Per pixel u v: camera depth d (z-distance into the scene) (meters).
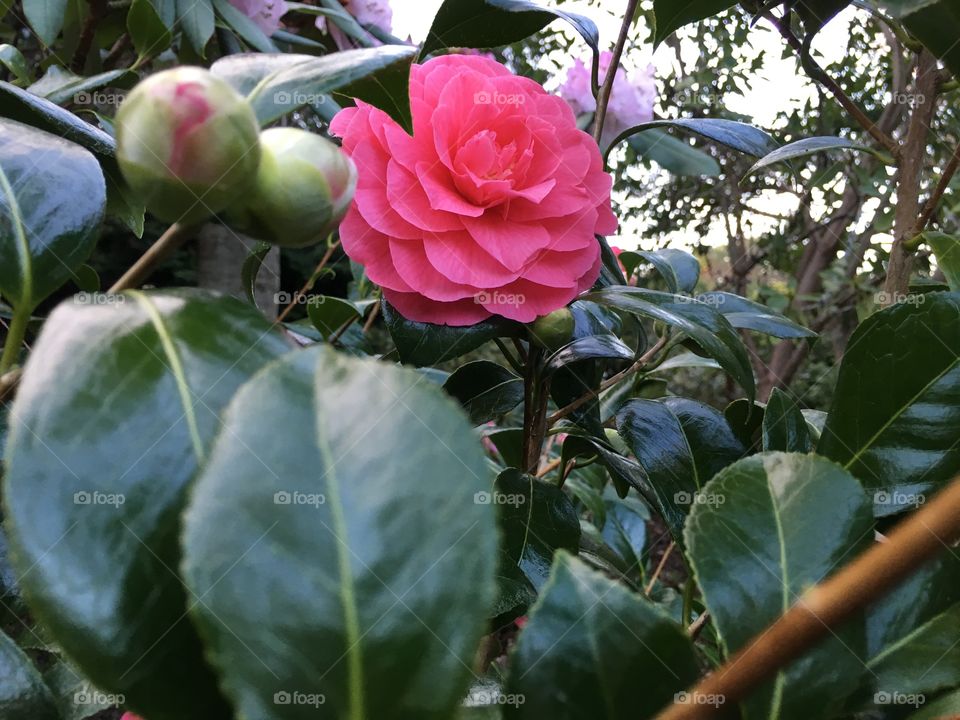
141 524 0.13
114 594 0.13
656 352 0.41
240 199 0.15
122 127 0.14
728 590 0.17
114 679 0.13
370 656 0.12
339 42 0.75
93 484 0.13
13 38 0.70
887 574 0.12
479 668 0.27
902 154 0.32
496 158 0.29
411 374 0.13
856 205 1.09
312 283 0.52
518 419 0.80
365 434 0.13
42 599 0.13
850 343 0.23
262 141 0.15
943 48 0.23
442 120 0.29
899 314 0.22
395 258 0.28
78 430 0.14
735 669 0.13
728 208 1.40
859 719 0.18
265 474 0.12
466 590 0.12
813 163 1.08
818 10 0.32
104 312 0.15
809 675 0.16
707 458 0.30
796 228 1.31
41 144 0.21
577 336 0.38
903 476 0.22
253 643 0.12
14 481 0.13
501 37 0.36
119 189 0.35
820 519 0.17
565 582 0.15
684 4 0.35
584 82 0.58
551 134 0.30
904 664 0.17
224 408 0.15
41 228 0.19
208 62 0.74
